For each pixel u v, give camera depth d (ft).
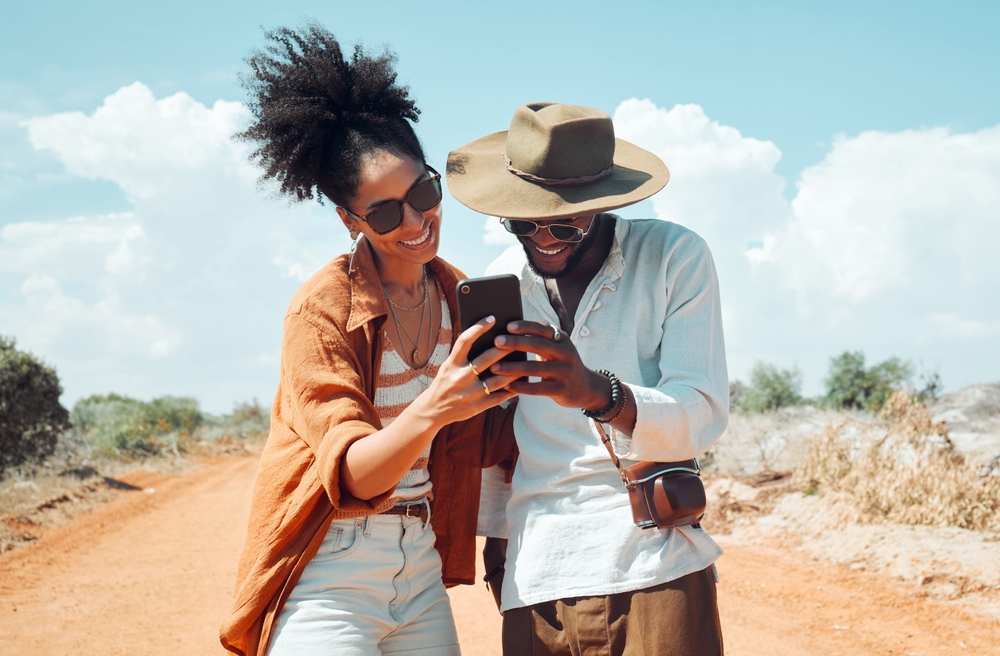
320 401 6.83
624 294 7.49
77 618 20.27
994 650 15.66
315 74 7.57
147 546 30.01
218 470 62.23
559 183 7.12
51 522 34.19
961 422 36.91
